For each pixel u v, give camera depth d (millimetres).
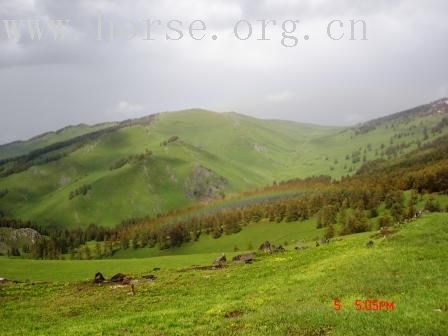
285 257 66125
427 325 20609
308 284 39469
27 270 84188
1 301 50750
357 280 35188
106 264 88062
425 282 29922
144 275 64625
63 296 52094
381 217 195750
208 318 30594
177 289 50406
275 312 27469
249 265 63875
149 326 30094
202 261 82312
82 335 30031
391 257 41938
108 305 44500
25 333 34438
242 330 24484
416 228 54469
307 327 22891
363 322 22281
